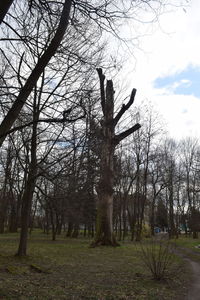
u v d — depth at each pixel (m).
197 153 49.03
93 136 8.69
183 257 18.22
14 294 7.10
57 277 9.72
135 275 10.73
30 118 7.24
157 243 10.96
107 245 22.56
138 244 25.05
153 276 10.16
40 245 21.61
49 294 7.39
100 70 8.23
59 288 8.14
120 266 12.88
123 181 39.78
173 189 52.62
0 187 35.53
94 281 9.45
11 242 22.81
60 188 9.92
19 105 5.05
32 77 5.19
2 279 8.67
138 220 39.16
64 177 9.45
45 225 48.22
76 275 10.30
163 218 53.22
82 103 6.88
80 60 7.12
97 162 9.52
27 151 12.52
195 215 49.97
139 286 9.02
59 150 9.57
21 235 13.48
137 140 37.31
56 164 9.60
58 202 10.98
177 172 51.53
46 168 9.83
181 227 65.56
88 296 7.52
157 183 48.00
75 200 10.76
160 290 8.67
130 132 20.78
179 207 55.62
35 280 8.95
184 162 51.97
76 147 8.73
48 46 5.33
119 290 8.38
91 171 9.70
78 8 5.96
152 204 48.09
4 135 4.74
